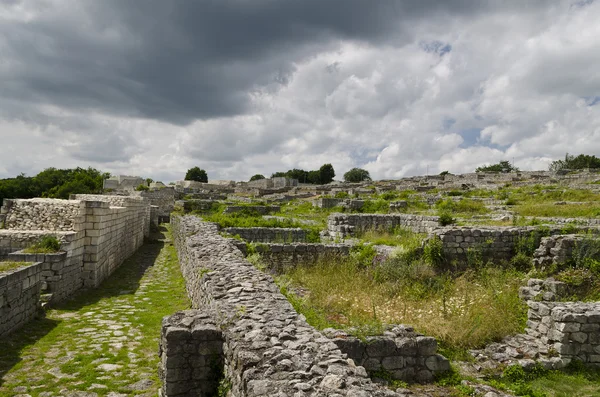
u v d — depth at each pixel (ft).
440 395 20.89
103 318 33.14
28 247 40.93
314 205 106.32
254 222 69.92
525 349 26.43
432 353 22.66
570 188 103.71
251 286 23.34
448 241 45.21
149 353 25.39
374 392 11.99
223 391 15.83
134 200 74.69
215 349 17.46
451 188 132.98
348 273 41.29
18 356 24.34
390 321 28.81
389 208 90.02
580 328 25.52
